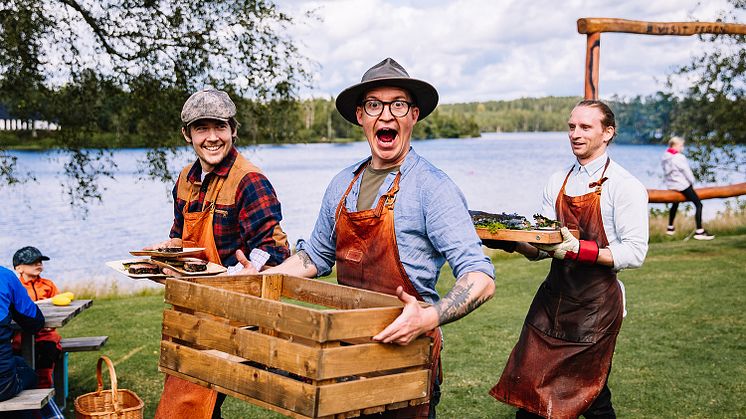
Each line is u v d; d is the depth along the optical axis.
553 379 3.73
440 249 2.63
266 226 3.44
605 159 3.85
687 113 13.12
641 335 6.52
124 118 10.06
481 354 6.15
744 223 13.77
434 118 165.75
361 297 2.63
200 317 2.53
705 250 11.10
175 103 9.79
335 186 2.97
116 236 26.45
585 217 3.83
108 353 6.39
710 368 5.56
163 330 2.67
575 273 3.74
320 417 2.11
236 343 2.36
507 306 8.00
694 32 8.66
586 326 3.70
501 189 45.62
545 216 4.08
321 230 3.04
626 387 5.18
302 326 2.13
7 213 33.09
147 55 9.72
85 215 10.55
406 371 2.34
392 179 2.74
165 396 3.14
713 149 12.80
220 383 2.41
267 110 10.13
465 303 2.40
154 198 40.97
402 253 2.69
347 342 2.53
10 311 4.09
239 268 3.27
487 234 3.67
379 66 2.74
